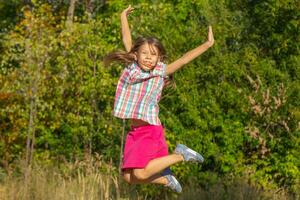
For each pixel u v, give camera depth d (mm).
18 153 19062
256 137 16219
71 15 24797
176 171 16266
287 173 16219
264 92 16328
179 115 16516
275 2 16984
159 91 7125
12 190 15242
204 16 17062
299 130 16156
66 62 17719
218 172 16656
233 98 16391
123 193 15602
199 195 15461
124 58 7164
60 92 17750
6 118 19734
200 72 16422
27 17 17844
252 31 17438
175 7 17844
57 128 18359
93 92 17375
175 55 16172
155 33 16594
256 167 16422
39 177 15969
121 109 7051
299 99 16297
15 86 17906
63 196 14609
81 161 17469
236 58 16656
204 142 16359
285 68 16844
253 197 15281
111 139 17672
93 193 14633
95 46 17281
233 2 17844
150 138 7059
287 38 16953
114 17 17594
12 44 17875
